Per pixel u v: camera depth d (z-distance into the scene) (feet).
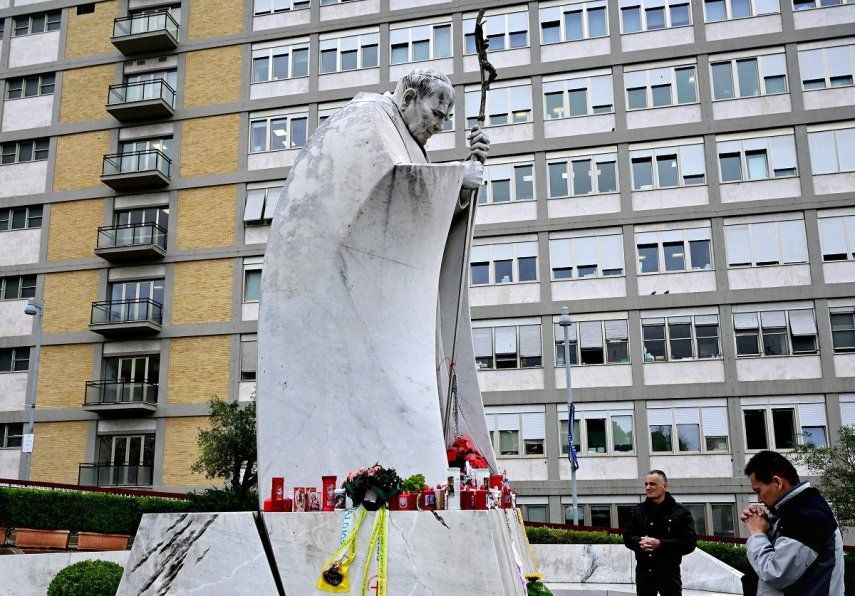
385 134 19.25
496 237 100.89
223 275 104.32
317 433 18.03
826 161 95.50
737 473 90.53
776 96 97.91
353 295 18.57
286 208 19.67
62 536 40.57
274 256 19.45
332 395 18.19
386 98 20.84
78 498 52.65
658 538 22.44
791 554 12.79
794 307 93.30
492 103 104.17
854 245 93.25
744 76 99.25
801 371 91.76
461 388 22.99
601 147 100.73
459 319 22.33
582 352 96.53
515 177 101.86
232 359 101.60
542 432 95.71
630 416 94.38
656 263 97.19
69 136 113.29
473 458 21.25
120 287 107.65
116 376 105.29
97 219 109.70
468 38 106.01
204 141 109.09
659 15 102.53
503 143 102.63
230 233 105.40
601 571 40.42
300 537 14.67
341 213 18.76
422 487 16.03
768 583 13.10
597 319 97.09
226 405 81.25
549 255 99.25
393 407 18.21
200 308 103.96
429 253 19.38
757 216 95.91
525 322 98.43
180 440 100.63
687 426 92.94
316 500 15.85
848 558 48.16
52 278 109.09
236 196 106.42
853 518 69.72
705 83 99.66
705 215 96.63
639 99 101.19
